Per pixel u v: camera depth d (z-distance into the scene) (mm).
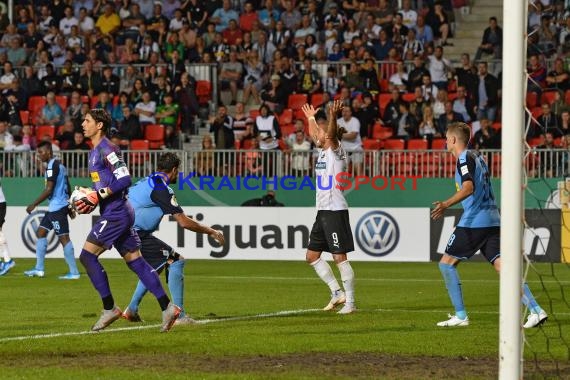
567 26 66375
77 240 56844
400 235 54156
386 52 68312
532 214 51656
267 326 25438
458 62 69625
